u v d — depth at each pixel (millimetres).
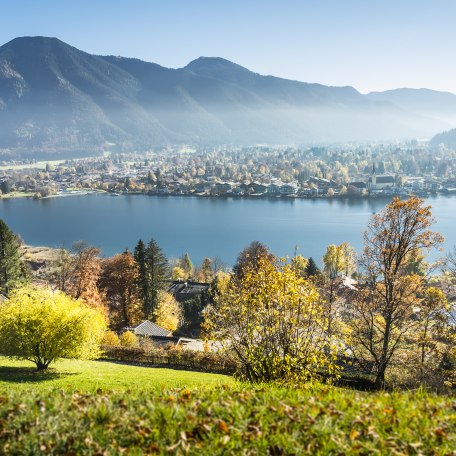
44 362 26703
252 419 6625
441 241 22266
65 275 55719
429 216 22297
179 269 92188
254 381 12398
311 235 144500
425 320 26359
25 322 25578
